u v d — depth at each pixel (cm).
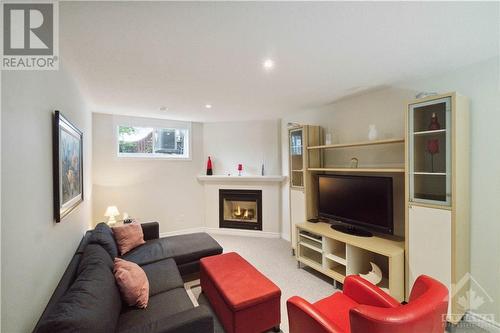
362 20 134
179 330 128
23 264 104
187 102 312
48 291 136
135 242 273
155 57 179
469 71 195
